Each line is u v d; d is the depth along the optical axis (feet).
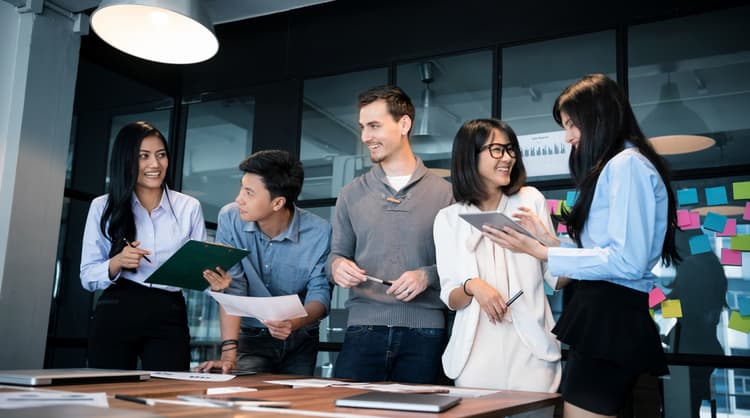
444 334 6.93
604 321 4.46
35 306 11.43
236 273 7.41
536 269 6.43
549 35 12.12
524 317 6.22
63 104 12.19
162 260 7.10
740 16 10.73
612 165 4.55
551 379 6.17
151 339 6.84
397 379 6.78
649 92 11.19
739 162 10.42
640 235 4.37
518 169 6.68
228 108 15.11
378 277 6.93
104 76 13.99
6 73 11.61
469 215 5.11
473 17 12.87
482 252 6.50
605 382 4.46
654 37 11.31
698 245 10.52
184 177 15.30
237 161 14.75
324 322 12.89
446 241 6.57
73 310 12.82
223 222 7.78
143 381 4.73
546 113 11.93
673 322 10.48
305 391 4.29
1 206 11.26
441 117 12.86
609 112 4.71
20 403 3.03
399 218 7.01
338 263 6.80
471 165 6.53
